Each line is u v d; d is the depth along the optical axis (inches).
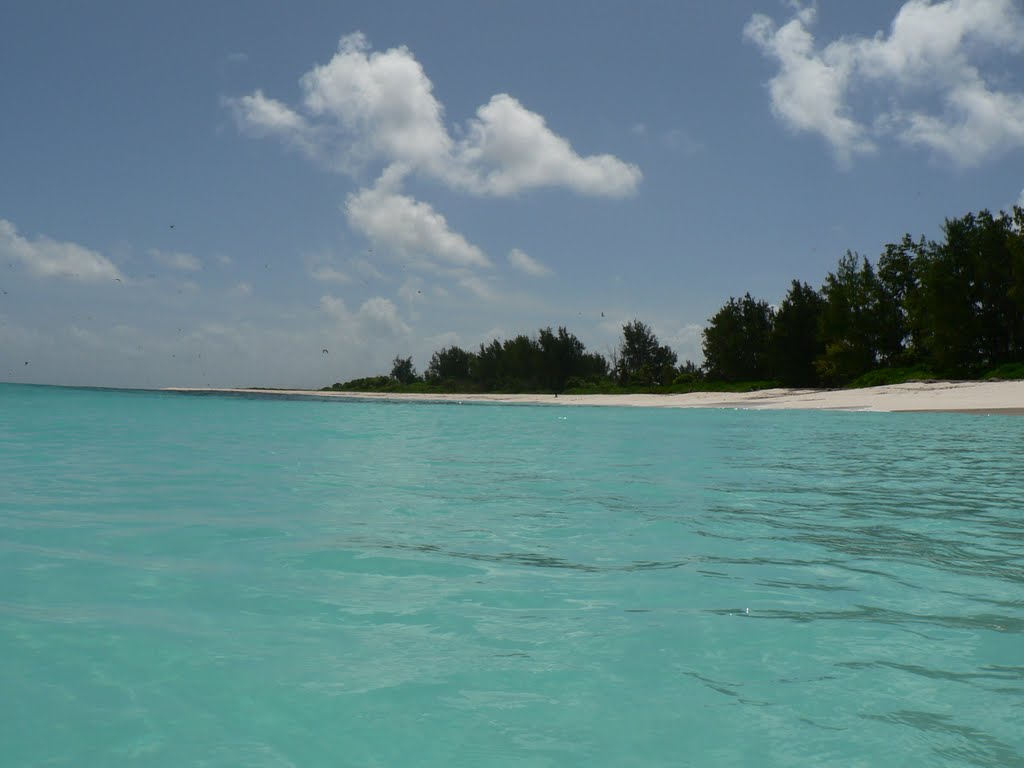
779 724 102.8
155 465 411.2
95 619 146.6
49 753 94.9
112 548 208.5
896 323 1831.9
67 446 518.9
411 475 374.9
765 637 136.6
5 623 143.6
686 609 153.3
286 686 115.5
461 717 105.2
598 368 2923.2
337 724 103.2
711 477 361.4
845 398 1336.1
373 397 2704.2
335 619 147.7
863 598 160.6
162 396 1951.3
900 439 584.4
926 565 189.2
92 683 116.3
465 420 946.1
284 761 93.4
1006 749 95.3
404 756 94.5
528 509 271.6
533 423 868.6
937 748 95.7
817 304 2014.0
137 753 94.9
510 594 164.4
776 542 216.7
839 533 229.8
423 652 130.0
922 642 133.7
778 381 1996.8
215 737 99.4
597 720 104.3
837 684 115.6
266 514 260.8
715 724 102.8
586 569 186.7
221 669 122.0
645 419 967.0
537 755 95.0
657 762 92.7
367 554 202.7
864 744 96.9
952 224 1620.3
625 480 354.3
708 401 1627.7
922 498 295.1
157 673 120.3
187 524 243.1
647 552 204.8
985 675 118.6
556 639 136.3
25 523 243.4
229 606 155.6
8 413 925.2
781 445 542.3
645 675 119.5
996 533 227.8
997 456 453.4
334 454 482.3
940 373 1576.0
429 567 188.4
